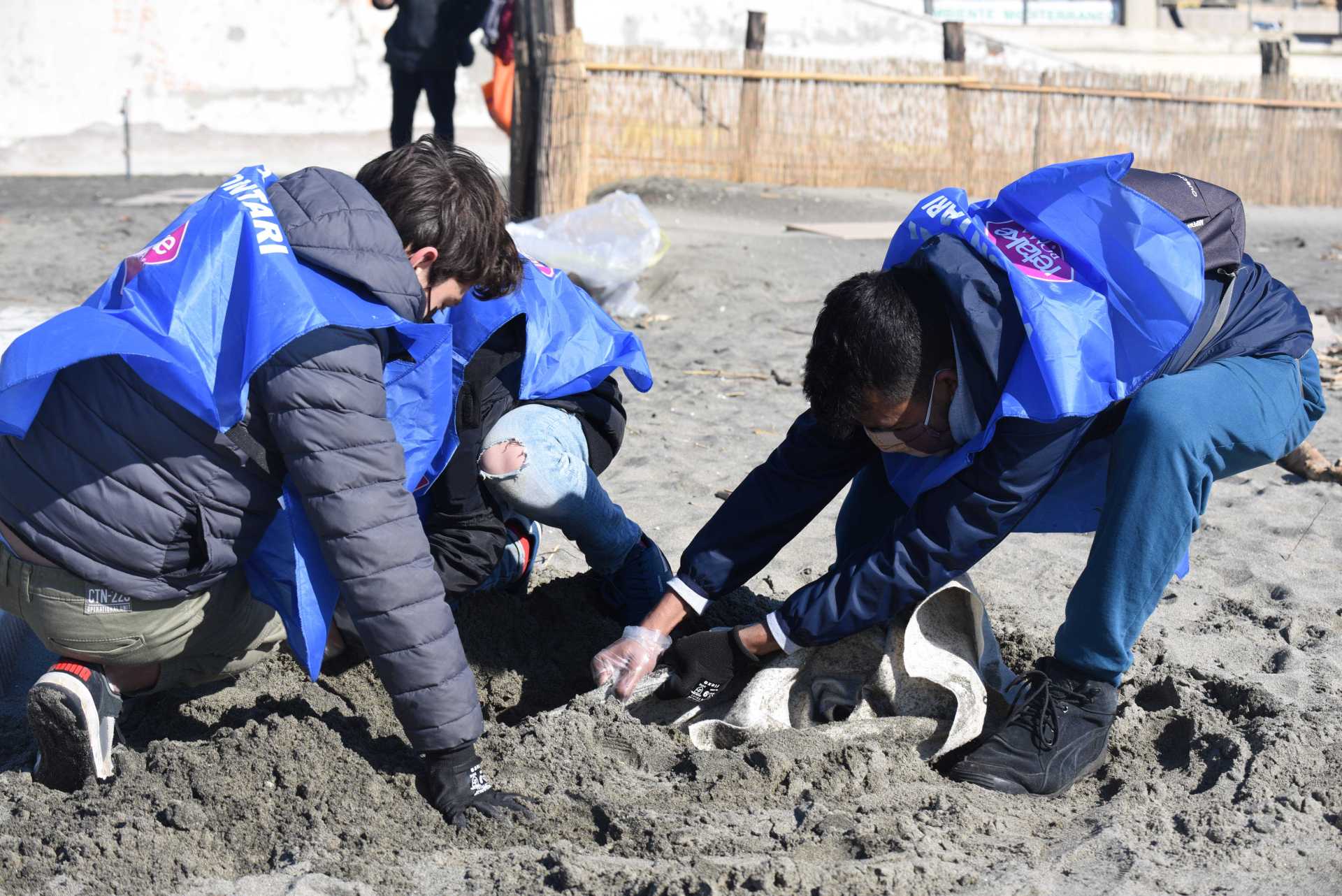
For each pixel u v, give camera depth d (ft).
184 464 7.50
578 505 9.71
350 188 7.57
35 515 7.60
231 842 7.59
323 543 7.43
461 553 9.54
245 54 56.08
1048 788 8.46
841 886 6.99
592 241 25.75
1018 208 8.39
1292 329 9.09
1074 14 62.59
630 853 7.50
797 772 8.24
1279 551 13.07
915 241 8.69
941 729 8.75
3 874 7.21
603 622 11.02
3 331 19.69
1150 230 7.97
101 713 8.07
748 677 9.36
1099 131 42.37
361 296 7.38
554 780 8.25
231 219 7.38
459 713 7.69
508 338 9.64
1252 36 63.57
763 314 25.62
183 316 7.16
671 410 18.63
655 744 8.66
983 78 41.50
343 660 9.99
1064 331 7.72
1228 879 7.27
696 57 39.83
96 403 7.48
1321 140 43.68
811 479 9.29
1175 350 8.14
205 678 9.02
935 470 8.34
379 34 56.85
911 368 7.76
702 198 38.01
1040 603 11.78
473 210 7.86
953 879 7.18
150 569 7.72
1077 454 9.12
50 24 54.39
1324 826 7.84
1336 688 9.66
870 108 41.06
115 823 7.58
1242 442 8.43
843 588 8.50
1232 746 8.59
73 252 31.17
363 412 7.34
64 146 55.06
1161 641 10.57
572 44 28.73
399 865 7.34
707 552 9.27
